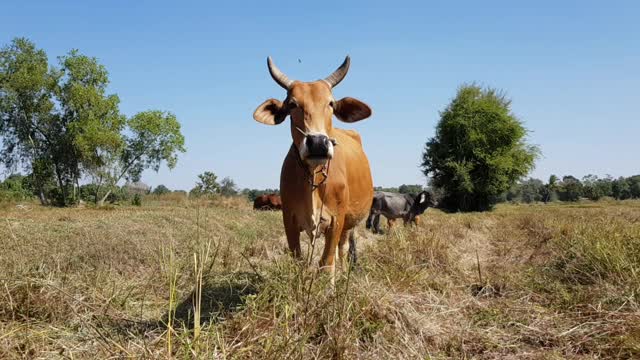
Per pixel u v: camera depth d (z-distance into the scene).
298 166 4.94
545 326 4.54
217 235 10.02
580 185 67.69
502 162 42.56
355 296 4.27
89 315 4.48
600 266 5.93
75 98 36.94
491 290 6.08
